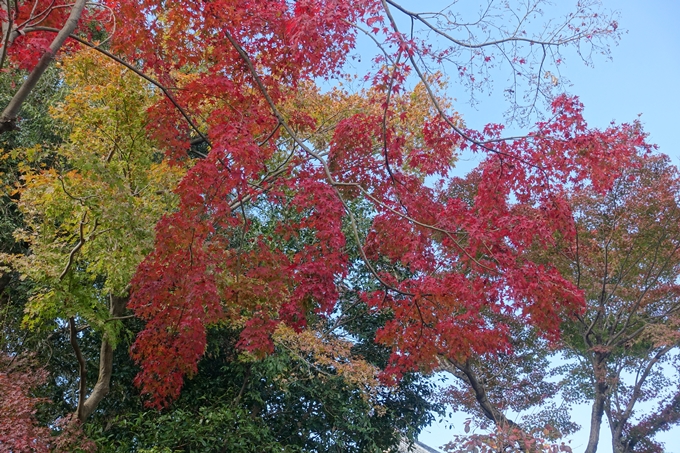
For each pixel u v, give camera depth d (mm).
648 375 14516
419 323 6504
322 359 11469
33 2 6594
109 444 10867
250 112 6684
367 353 14078
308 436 13164
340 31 5398
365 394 11641
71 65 8750
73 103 8695
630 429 13938
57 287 8703
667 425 13797
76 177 8453
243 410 11969
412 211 6836
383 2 5156
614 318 14445
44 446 8258
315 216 6469
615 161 6246
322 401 12523
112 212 8008
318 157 5805
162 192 9312
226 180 5688
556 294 6098
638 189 13102
